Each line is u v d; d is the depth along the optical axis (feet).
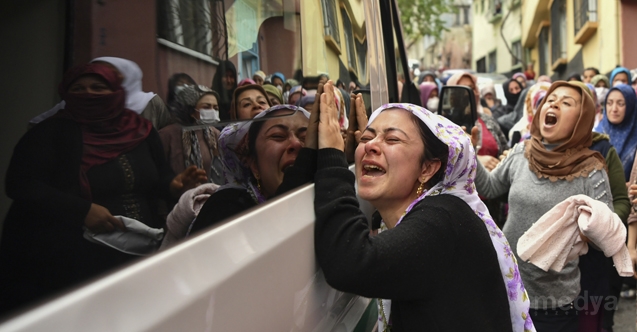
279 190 3.81
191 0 2.92
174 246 2.52
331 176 4.27
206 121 3.00
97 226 2.24
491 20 94.79
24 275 1.95
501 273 4.70
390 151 4.64
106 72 2.35
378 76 7.40
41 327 1.85
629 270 7.11
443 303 4.28
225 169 3.15
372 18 7.31
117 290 2.14
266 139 3.68
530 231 7.53
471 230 4.45
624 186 8.64
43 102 2.11
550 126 8.16
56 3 2.18
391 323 5.21
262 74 3.70
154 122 2.59
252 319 2.96
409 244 4.08
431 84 22.93
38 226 2.04
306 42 4.52
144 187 2.47
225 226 2.91
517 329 4.99
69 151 2.19
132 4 2.50
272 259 3.22
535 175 8.30
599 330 8.38
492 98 29.17
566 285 7.75
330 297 4.43
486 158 11.83
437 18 78.02
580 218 7.18
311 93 4.55
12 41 2.02
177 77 2.78
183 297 2.40
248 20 3.54
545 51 65.67
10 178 1.96
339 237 3.96
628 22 35.94
